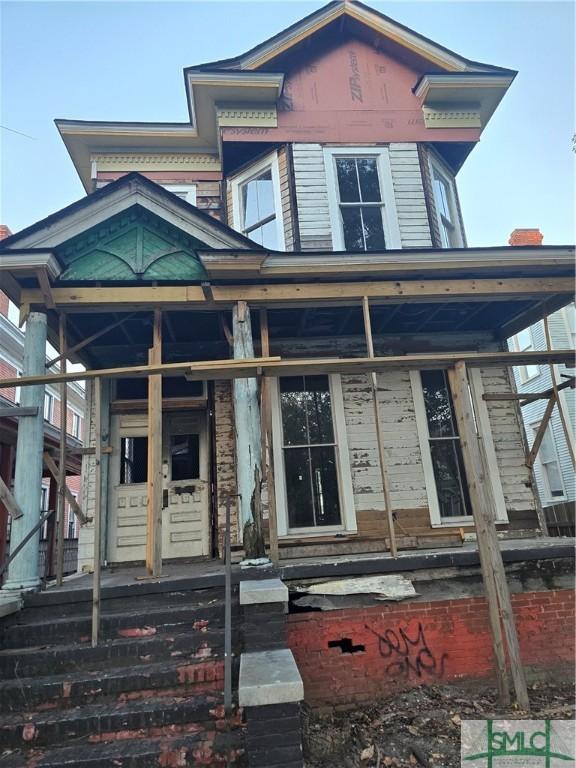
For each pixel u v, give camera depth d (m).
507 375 8.21
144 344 8.12
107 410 7.93
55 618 4.64
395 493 7.48
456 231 9.27
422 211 8.69
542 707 4.36
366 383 7.91
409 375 8.02
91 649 4.21
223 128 8.70
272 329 7.84
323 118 8.95
